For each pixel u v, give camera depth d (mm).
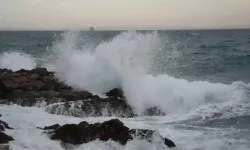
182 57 23828
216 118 10727
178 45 32188
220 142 8305
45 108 10852
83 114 10633
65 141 7688
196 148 7961
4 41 47875
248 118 10625
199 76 17828
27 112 10492
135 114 11188
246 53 26484
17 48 35312
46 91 11938
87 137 7832
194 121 10453
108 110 10953
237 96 12781
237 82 14492
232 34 62188
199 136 8859
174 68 19531
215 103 12281
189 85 12977
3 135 7527
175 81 13055
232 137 8742
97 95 12148
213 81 16344
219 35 57531
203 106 12039
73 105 10758
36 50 32938
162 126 9867
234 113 11195
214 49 30047
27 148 7254
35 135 8031
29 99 11484
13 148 7148
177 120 10602
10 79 12492
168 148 7887
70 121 9773
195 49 29984
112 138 7984
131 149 7727
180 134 9055
